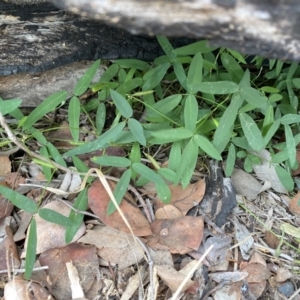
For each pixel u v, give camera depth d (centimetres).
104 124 26
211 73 26
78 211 22
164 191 22
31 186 24
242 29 15
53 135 26
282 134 27
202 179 24
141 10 14
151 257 22
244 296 22
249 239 23
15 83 25
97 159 22
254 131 23
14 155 25
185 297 21
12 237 22
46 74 25
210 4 14
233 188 24
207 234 23
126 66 25
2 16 24
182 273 21
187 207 23
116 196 21
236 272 22
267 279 23
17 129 25
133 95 24
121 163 22
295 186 26
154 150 26
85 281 21
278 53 15
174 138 22
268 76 26
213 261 22
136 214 22
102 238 22
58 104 24
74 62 25
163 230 22
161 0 14
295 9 14
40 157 23
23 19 24
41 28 24
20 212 23
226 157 25
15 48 24
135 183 24
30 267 20
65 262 21
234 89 22
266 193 25
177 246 22
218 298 22
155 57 26
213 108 26
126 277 21
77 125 23
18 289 20
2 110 21
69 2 14
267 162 25
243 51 16
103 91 25
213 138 24
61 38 24
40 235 22
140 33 15
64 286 21
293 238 24
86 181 23
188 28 15
